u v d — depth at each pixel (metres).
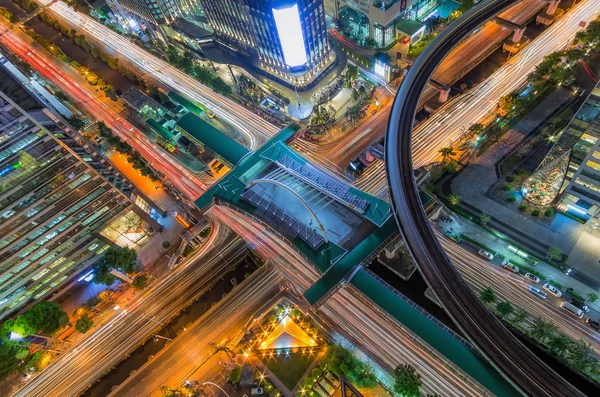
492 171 148.38
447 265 114.19
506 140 155.75
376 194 148.75
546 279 121.12
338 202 133.25
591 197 120.25
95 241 146.88
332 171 161.38
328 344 120.50
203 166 176.50
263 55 191.38
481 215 138.00
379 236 123.12
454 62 186.12
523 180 142.25
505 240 131.50
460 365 103.19
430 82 171.50
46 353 134.38
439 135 161.12
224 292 140.62
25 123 111.19
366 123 176.00
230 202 140.00
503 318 112.56
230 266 145.25
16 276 130.62
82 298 150.50
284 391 116.62
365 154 161.62
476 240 133.00
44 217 126.69
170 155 183.25
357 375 106.88
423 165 151.62
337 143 172.38
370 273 119.50
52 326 134.00
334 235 126.38
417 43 198.62
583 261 123.12
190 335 132.25
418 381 101.06
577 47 173.25
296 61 175.50
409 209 125.81
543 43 182.75
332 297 127.69
